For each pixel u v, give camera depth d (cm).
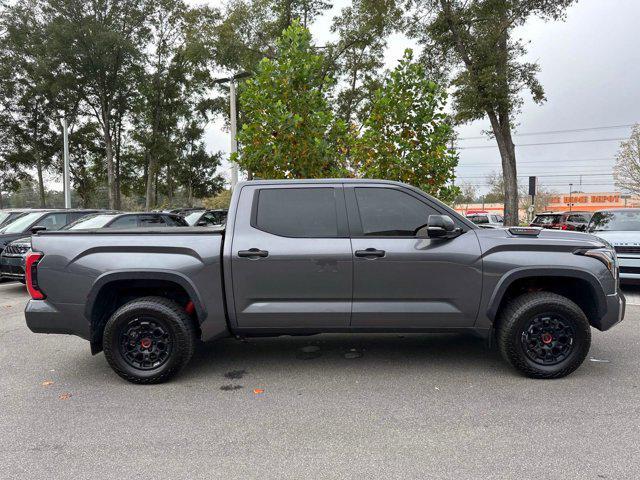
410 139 855
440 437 313
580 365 446
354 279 412
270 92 805
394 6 2239
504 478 262
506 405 362
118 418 350
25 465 285
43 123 4056
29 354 520
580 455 286
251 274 412
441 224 391
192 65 3147
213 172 5228
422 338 560
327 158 824
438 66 2262
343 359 485
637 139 4372
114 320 412
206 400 383
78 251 414
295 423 338
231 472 274
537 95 2095
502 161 2242
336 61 2861
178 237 421
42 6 3325
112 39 3234
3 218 1231
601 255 410
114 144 4206
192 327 425
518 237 420
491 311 412
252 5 2664
